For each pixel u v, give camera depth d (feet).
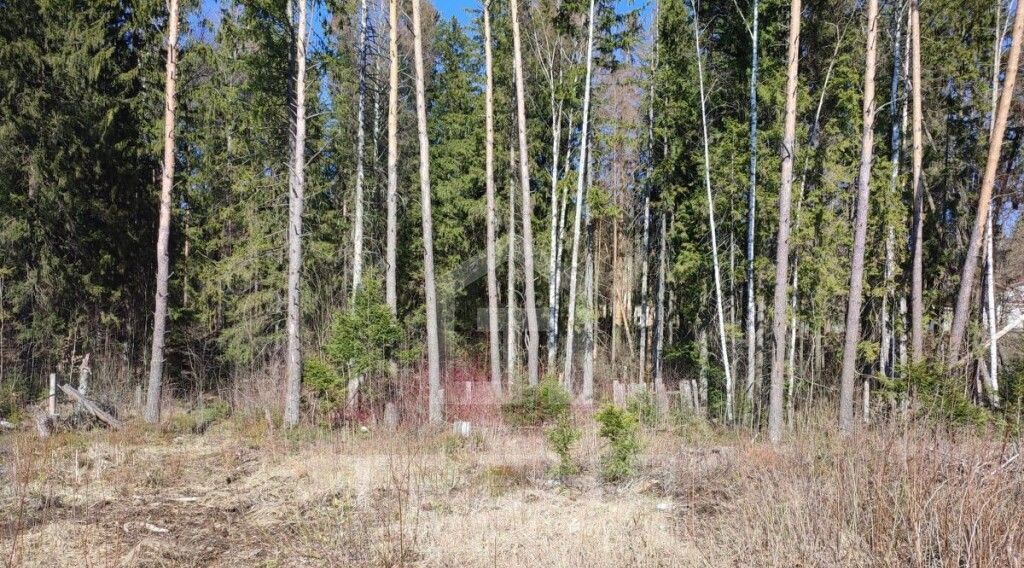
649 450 34.78
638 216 73.20
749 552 18.43
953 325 41.68
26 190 51.31
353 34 63.98
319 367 43.62
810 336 58.44
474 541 20.71
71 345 55.06
